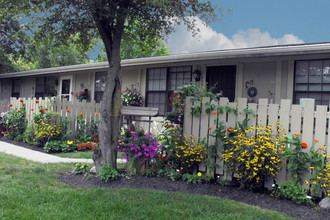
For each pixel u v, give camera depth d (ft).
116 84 15.81
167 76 30.55
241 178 13.69
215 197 12.41
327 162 11.93
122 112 16.97
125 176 15.10
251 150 12.96
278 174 13.01
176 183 14.35
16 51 59.26
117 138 15.80
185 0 15.24
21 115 28.81
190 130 15.88
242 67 25.64
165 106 30.42
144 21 17.15
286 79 23.29
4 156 20.26
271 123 13.37
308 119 12.54
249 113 13.85
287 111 13.03
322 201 11.81
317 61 22.07
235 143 13.28
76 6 14.89
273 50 21.48
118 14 15.14
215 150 14.87
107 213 10.28
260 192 13.33
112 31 16.01
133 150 15.44
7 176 14.83
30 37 17.28
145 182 14.30
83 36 18.43
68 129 26.45
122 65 32.65
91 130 27.53
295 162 12.36
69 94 42.78
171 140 15.58
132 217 10.06
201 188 13.71
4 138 30.17
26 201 11.16
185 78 29.35
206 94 16.75
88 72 40.09
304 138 12.59
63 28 15.87
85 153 23.35
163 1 13.53
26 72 47.73
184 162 15.15
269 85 24.14
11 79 55.47
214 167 14.92
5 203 10.82
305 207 11.60
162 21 16.87
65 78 43.75
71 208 10.62
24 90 51.88
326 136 12.42
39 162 18.97
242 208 11.10
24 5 15.44
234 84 26.63
